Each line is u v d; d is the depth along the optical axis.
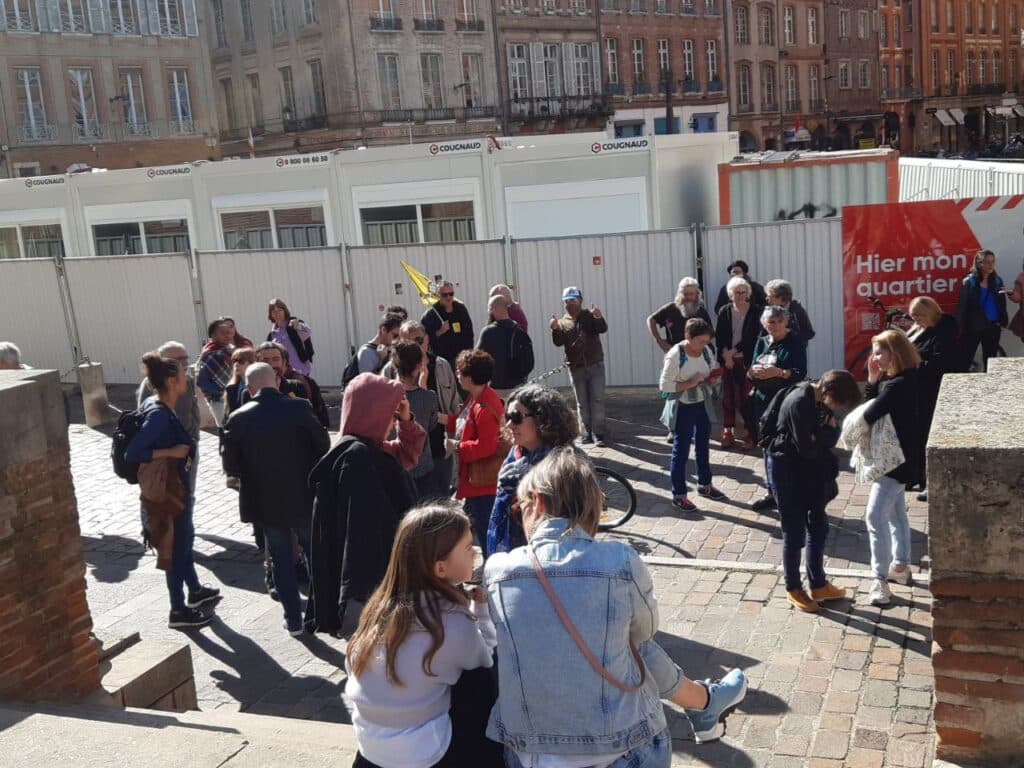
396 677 2.95
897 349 6.37
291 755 3.92
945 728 3.54
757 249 12.52
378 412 5.58
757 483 9.56
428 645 2.95
